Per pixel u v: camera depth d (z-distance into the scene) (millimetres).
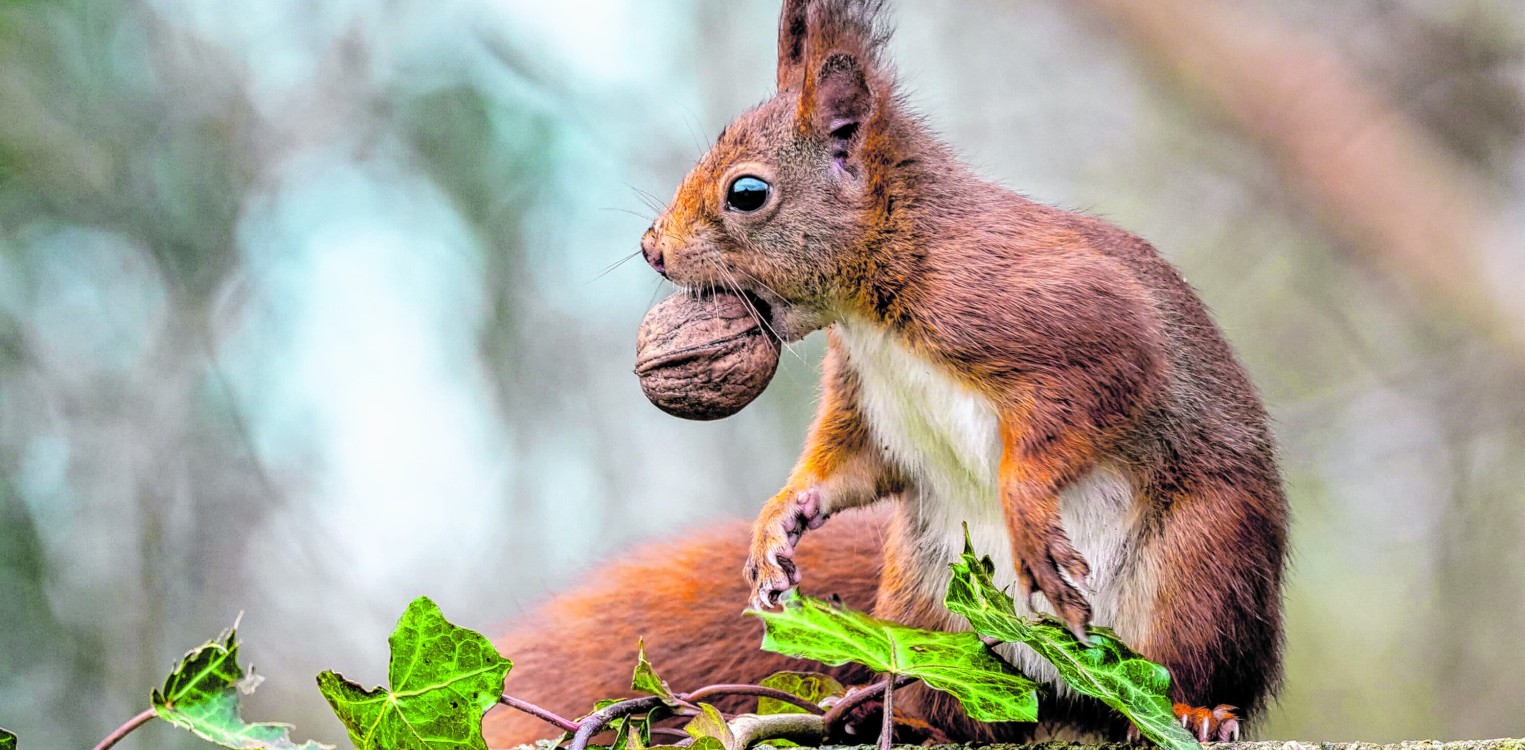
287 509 13602
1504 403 13953
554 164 14992
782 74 7355
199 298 13664
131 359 13297
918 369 6602
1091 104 17094
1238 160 15914
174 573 12961
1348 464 13852
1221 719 6258
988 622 5180
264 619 13289
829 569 7934
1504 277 14875
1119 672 5219
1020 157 16375
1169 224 15867
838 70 6848
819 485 6918
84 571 12562
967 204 6742
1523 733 13406
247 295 13883
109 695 12180
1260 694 6789
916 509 7027
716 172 6871
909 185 6738
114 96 13688
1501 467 14078
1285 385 15258
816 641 5184
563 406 15328
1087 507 6562
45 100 13438
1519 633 13781
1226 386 6820
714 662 8141
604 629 8234
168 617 12789
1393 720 13742
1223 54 15445
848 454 6996
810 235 6742
